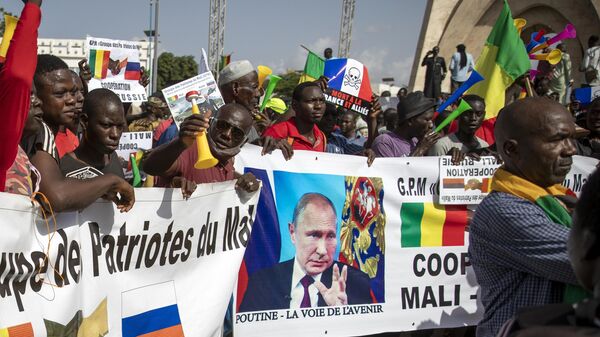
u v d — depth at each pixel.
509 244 2.75
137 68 6.79
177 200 3.56
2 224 2.71
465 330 5.44
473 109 5.60
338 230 4.64
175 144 3.59
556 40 6.85
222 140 3.96
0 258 2.72
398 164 4.89
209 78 4.18
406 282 4.88
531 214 2.73
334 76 6.04
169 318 3.56
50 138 3.15
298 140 5.39
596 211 1.37
